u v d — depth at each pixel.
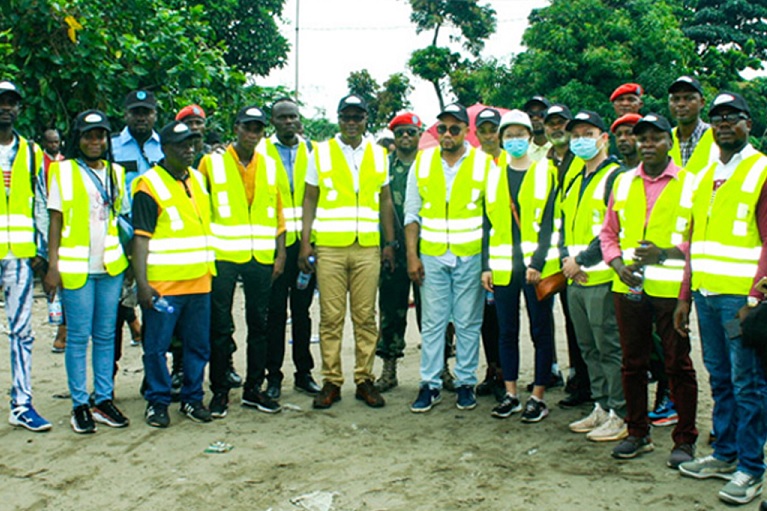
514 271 5.13
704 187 3.87
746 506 3.67
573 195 4.89
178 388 5.83
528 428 4.99
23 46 9.70
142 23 11.01
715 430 4.06
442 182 5.40
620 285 4.33
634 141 4.69
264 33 22.48
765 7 30.14
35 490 3.97
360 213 5.41
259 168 5.33
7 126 4.75
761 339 3.50
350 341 8.00
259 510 3.72
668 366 4.23
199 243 5.02
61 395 5.74
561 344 7.62
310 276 5.59
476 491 3.92
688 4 30.72
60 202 4.75
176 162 4.94
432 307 5.43
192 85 11.30
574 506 3.71
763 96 26.28
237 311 9.93
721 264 3.74
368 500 3.82
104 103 10.41
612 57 18.47
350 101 5.34
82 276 4.80
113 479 4.12
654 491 3.87
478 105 11.08
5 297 4.90
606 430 4.70
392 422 5.14
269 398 5.42
